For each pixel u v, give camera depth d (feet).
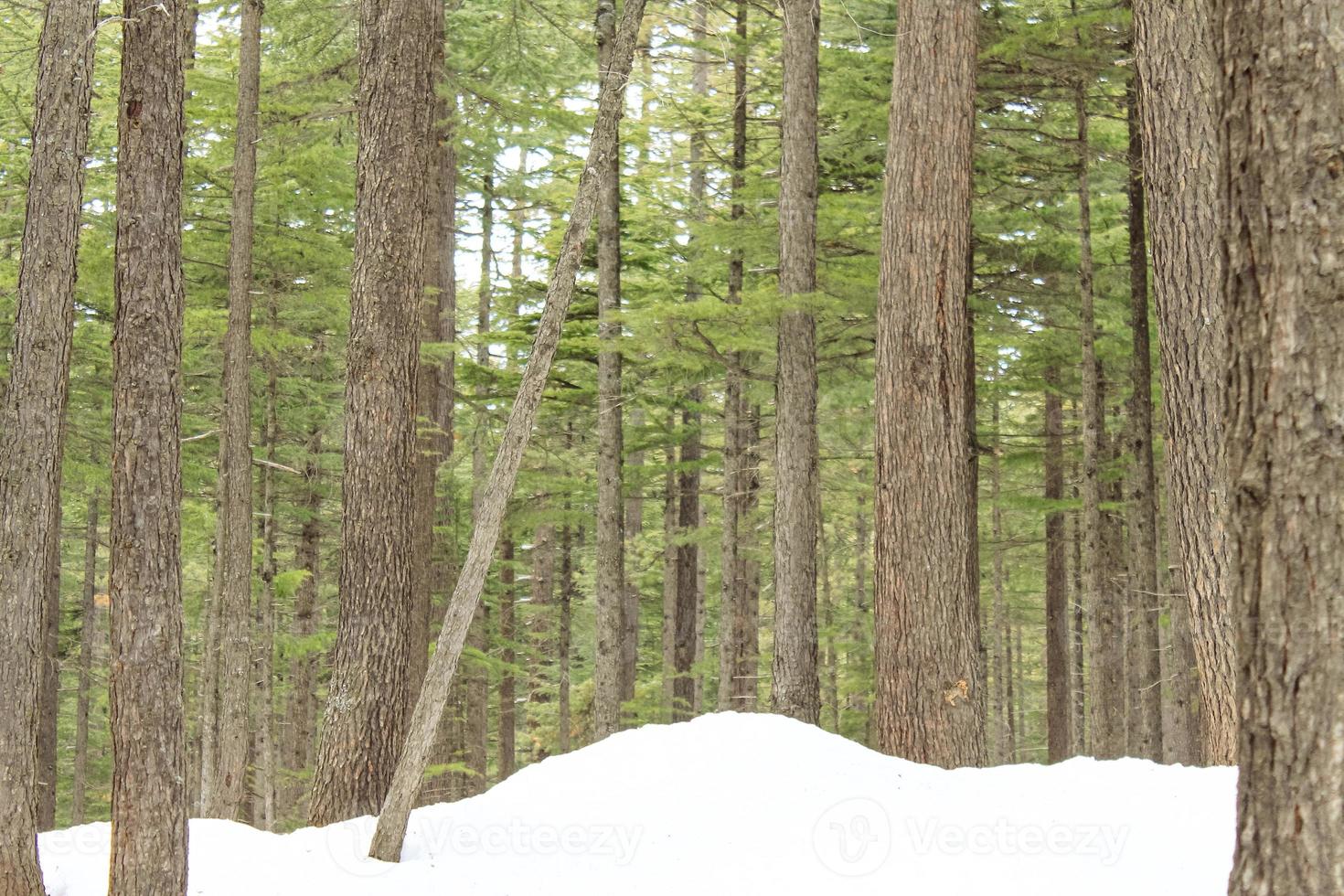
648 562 78.38
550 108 45.88
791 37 41.24
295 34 44.68
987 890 18.95
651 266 60.90
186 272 48.65
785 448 40.78
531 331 59.52
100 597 81.10
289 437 61.00
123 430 18.66
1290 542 10.55
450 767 44.16
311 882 20.66
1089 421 49.65
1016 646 114.83
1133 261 48.73
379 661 29.55
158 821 18.39
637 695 67.72
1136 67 26.58
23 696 18.94
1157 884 18.30
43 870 21.03
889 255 32.68
